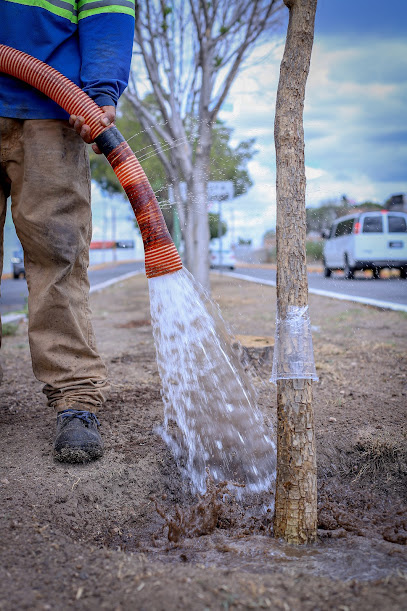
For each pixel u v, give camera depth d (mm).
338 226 19422
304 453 1909
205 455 2758
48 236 2506
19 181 2533
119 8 2475
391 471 2672
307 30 1909
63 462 2473
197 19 7578
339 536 2029
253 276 20250
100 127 2312
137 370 4453
